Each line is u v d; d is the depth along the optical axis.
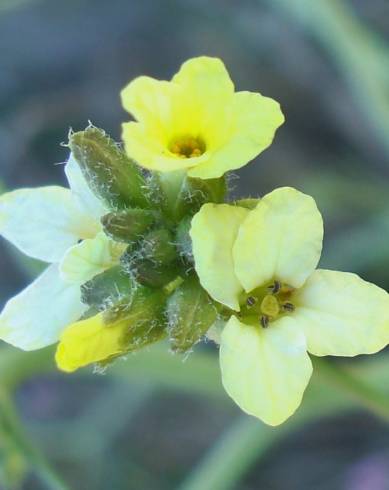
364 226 0.13
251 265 0.06
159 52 0.16
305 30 0.14
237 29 0.15
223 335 0.06
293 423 0.11
